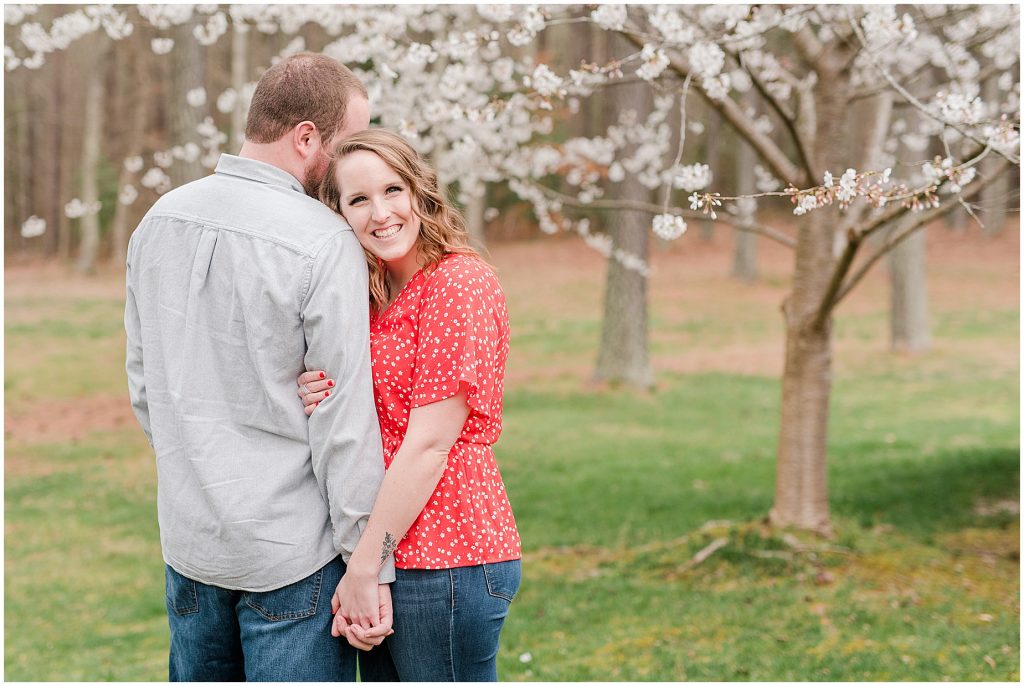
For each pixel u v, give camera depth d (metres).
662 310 17.70
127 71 25.31
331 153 1.90
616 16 3.62
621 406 10.80
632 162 7.65
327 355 1.72
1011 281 17.61
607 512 6.33
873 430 8.92
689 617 4.20
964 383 11.16
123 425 10.65
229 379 1.76
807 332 4.90
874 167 4.91
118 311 19.25
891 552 4.83
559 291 19.92
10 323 17.70
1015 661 3.49
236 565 1.75
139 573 5.73
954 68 4.66
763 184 6.86
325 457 1.72
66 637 4.54
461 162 6.05
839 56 4.60
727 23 3.72
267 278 1.72
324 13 4.90
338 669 1.81
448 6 5.54
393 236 1.83
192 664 1.89
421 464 1.71
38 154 29.83
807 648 3.74
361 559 1.71
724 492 6.73
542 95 3.80
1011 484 6.24
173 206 1.83
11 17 5.58
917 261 13.20
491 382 1.80
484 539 1.81
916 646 3.69
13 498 7.70
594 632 4.09
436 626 1.78
